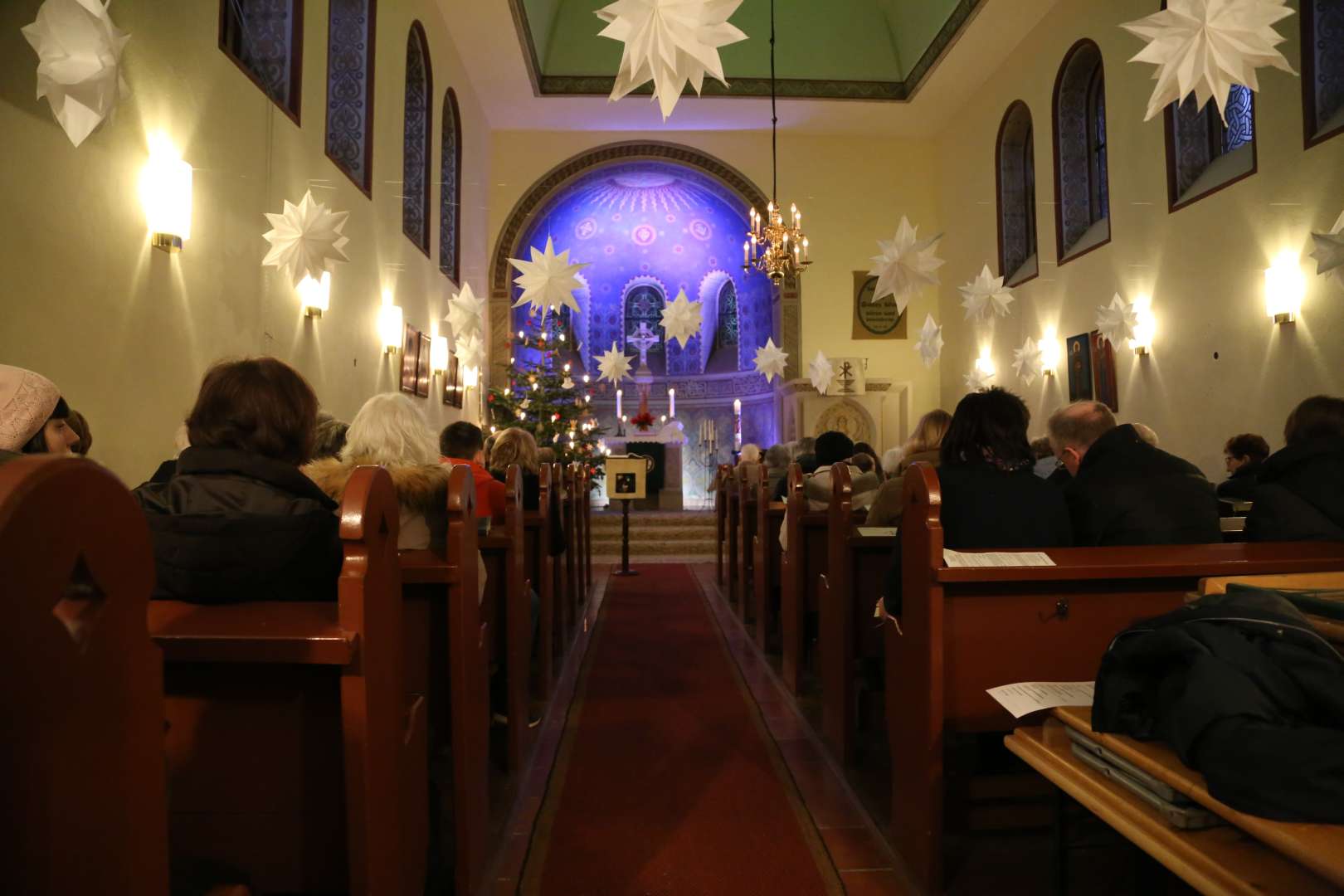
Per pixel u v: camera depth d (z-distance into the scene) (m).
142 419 4.28
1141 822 1.45
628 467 9.47
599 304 17.39
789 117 14.21
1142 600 2.44
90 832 0.84
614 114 14.07
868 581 3.49
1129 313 8.89
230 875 1.37
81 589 0.86
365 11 7.94
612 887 2.52
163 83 4.48
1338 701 1.29
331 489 2.35
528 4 11.59
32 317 3.46
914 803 2.53
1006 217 12.45
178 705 1.68
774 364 11.39
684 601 7.68
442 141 11.62
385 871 1.73
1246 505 5.11
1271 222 7.18
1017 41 11.80
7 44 3.31
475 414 12.95
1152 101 2.77
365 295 7.90
